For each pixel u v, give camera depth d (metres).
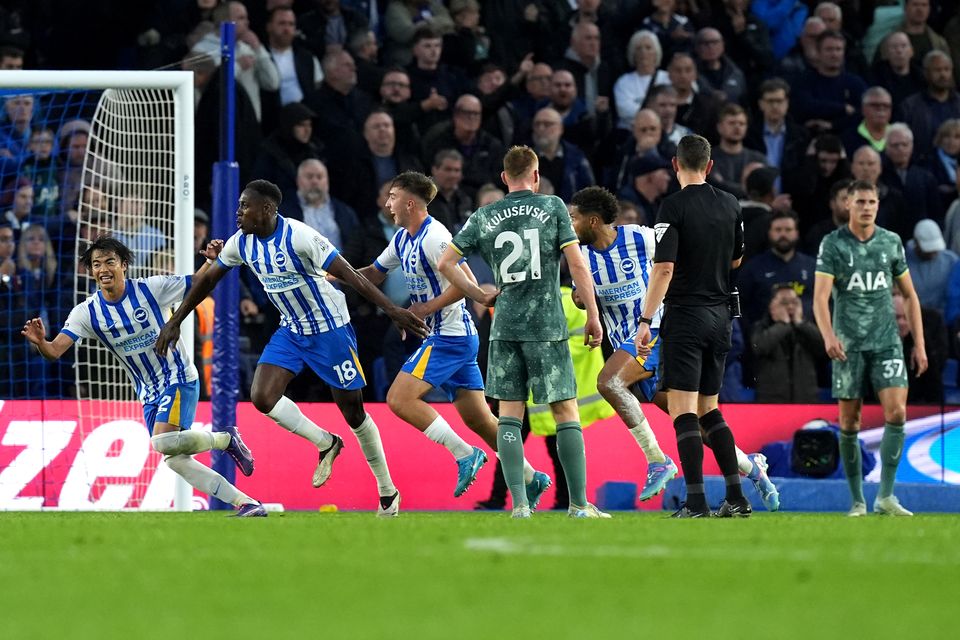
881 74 61.34
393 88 54.75
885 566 17.80
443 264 29.94
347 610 13.56
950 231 56.53
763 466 37.62
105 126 43.16
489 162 54.62
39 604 14.20
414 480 43.44
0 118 49.94
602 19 59.53
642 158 53.91
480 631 12.09
